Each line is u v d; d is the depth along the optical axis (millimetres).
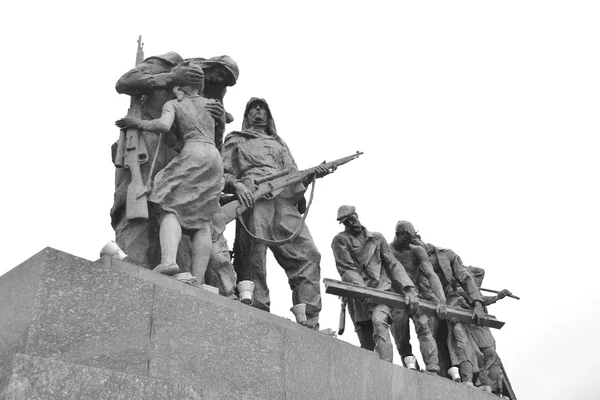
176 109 9070
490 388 13836
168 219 8422
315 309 10359
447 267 14219
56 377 5797
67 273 6512
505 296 14703
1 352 6250
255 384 7414
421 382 10148
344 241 12328
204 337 7180
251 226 10320
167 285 7391
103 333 6516
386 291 11969
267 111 11484
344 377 8648
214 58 10250
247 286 8852
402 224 13492
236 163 10875
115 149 9336
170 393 6336
